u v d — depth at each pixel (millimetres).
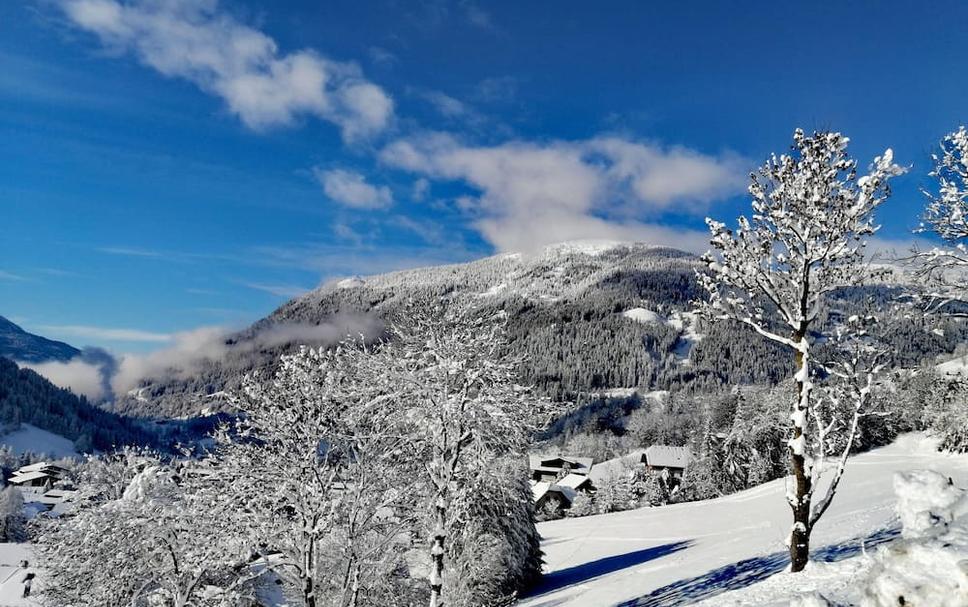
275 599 25672
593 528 63438
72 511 25500
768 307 16094
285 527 18312
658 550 43781
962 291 16047
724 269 15562
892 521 23016
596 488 107562
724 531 45625
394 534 19859
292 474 18234
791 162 15227
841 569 13500
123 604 23766
